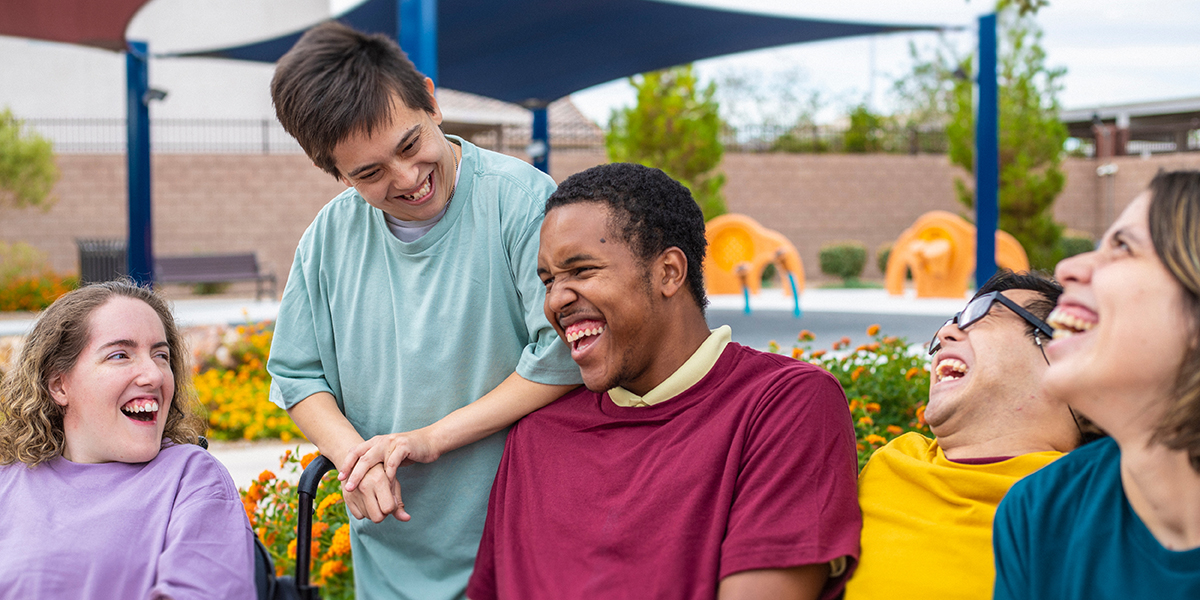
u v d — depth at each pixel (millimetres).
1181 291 1054
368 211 2004
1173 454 1116
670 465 1686
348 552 2672
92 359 1954
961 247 13289
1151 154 22594
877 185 20219
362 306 2016
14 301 13555
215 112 19984
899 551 1555
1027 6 7699
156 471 1970
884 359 4738
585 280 1693
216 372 6363
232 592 1816
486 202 1932
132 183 9250
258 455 5148
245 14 19594
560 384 1898
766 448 1609
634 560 1638
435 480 1972
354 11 7648
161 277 14352
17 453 1965
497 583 1814
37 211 16406
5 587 1819
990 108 9117
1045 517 1331
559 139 20703
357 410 2074
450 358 1941
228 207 17000
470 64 9891
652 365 1764
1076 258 1219
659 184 1718
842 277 19047
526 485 1833
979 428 1628
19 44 19469
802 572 1531
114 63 19969
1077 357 1152
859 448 3039
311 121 1709
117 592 1834
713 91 17766
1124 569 1206
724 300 12961
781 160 19766
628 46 9500
